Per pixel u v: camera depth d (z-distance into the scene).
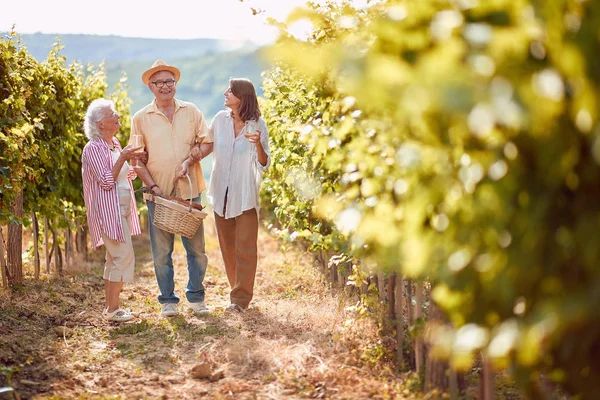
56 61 8.28
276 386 4.02
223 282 7.73
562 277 2.04
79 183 9.19
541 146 1.84
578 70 1.69
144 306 6.36
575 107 1.75
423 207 2.27
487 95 1.59
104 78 10.72
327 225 5.58
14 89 6.37
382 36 2.17
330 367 4.22
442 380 3.53
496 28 1.85
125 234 5.63
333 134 3.71
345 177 3.52
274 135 7.38
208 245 11.40
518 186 2.00
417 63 2.03
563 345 2.07
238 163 5.93
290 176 5.91
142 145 5.81
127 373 4.39
